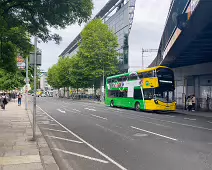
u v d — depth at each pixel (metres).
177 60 26.38
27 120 16.42
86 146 8.95
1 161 6.50
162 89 23.66
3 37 12.05
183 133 11.63
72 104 40.59
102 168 6.32
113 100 32.31
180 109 28.44
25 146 8.30
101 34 46.31
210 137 10.59
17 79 45.44
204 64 27.83
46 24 12.24
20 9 11.91
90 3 10.88
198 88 29.33
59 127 13.73
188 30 14.56
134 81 27.03
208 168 6.23
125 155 7.63
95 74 46.62
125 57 52.19
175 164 6.61
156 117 19.50
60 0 10.16
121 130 12.59
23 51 13.41
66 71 70.44
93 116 20.02
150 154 7.72
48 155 7.39
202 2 10.43
